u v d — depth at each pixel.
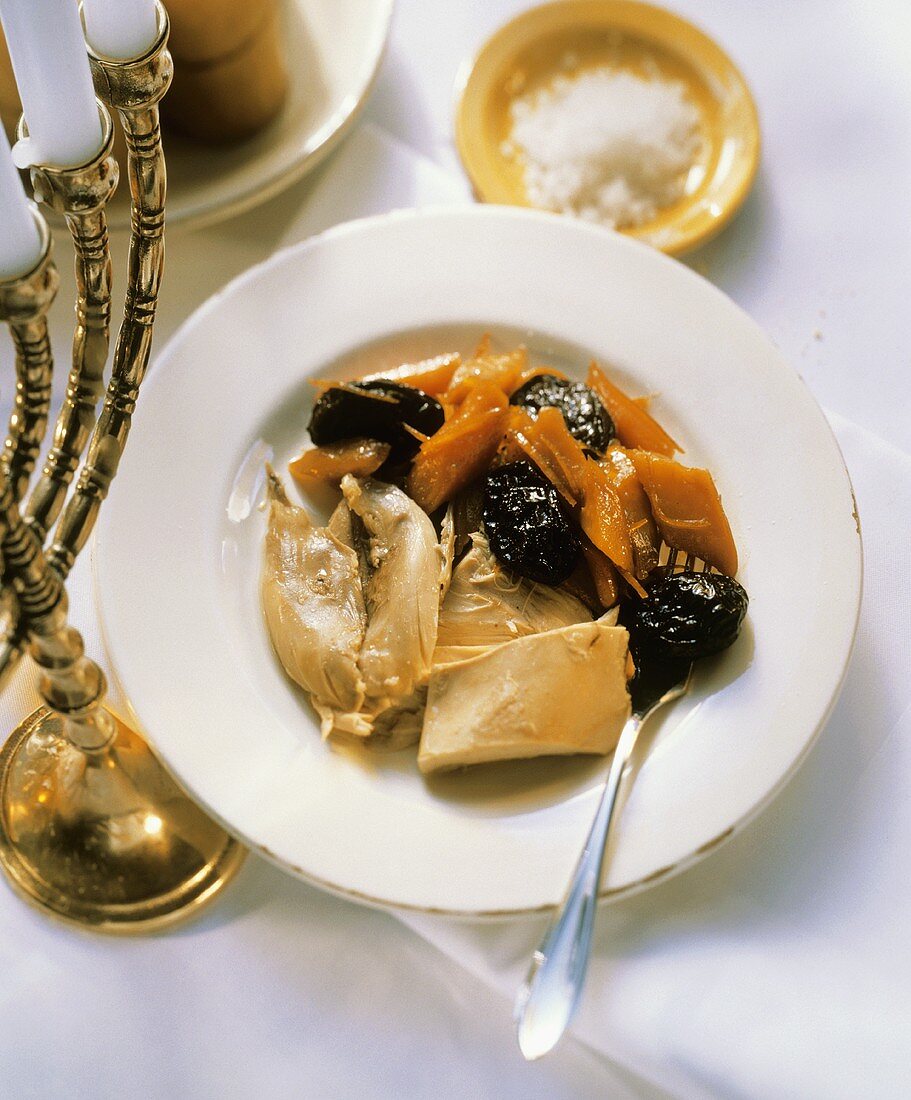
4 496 0.41
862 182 0.68
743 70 0.71
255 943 0.53
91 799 0.52
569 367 0.62
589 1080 0.51
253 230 0.66
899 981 0.51
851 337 0.65
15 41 0.40
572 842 0.51
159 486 0.57
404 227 0.62
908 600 0.57
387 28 0.67
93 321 0.44
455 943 0.51
